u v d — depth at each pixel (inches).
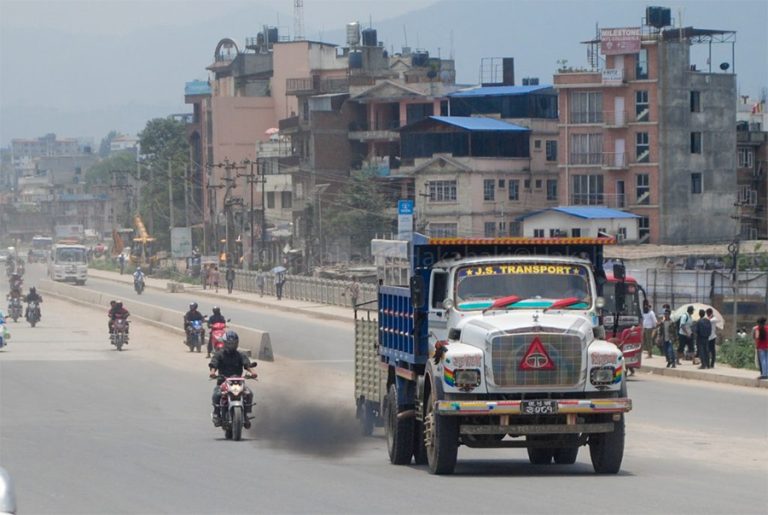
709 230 6461.6
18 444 1545.3
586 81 6461.6
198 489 1085.1
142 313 4682.6
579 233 6127.0
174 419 1980.8
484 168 6648.6
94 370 2972.4
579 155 6515.8
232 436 1638.8
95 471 1234.0
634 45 6328.7
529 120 6840.6
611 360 1149.7
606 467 1194.6
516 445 1200.2
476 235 6638.8
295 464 1321.4
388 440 1371.8
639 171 6368.1
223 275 7170.3
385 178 7170.3
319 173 7647.6
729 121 6545.3
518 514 919.0
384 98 7608.3
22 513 943.7
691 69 6722.4
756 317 4062.5
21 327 4453.7
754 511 946.1
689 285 4276.6
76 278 7652.6
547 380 1139.3
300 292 5890.8
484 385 1141.1
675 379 2684.5
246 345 3331.7
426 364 1237.1
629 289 2704.2
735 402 2196.1
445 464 1180.5
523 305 1205.1
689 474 1235.9
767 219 7007.9
